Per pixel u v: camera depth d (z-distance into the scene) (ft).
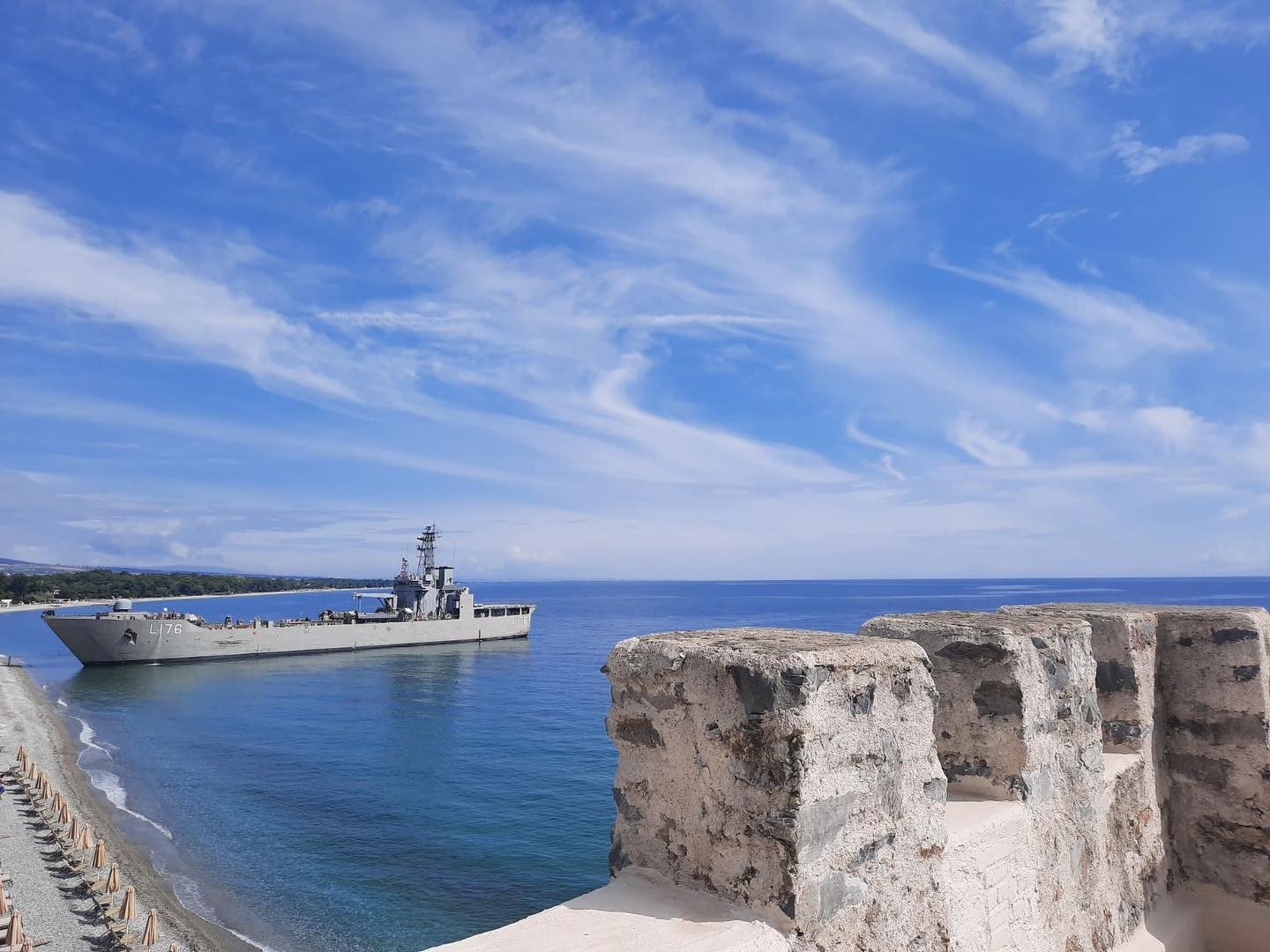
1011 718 17.12
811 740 11.47
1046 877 17.15
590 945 10.81
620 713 13.78
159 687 208.44
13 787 106.52
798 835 11.27
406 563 310.86
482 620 312.29
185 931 66.59
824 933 11.53
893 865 12.76
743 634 14.10
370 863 83.20
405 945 65.87
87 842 84.64
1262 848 22.49
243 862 83.76
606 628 445.37
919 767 13.52
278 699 189.88
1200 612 24.12
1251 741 22.82
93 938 63.05
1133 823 21.53
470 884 77.71
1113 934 19.69
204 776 120.26
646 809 13.34
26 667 255.70
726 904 11.96
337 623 272.51
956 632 17.97
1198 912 22.79
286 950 64.64
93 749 138.41
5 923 61.72
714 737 12.22
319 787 112.78
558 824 94.43
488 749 134.10
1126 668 22.63
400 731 151.33
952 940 13.78
